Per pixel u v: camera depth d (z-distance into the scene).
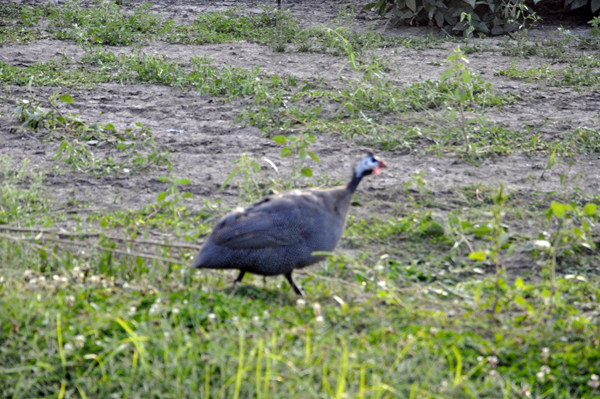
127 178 11.84
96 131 13.66
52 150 12.95
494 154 12.91
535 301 8.27
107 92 16.19
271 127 14.17
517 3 21.41
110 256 8.31
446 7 21.84
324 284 8.45
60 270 8.43
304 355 6.71
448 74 12.94
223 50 20.08
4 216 9.91
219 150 13.15
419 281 8.81
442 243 9.74
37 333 7.09
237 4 26.11
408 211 10.70
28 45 19.83
